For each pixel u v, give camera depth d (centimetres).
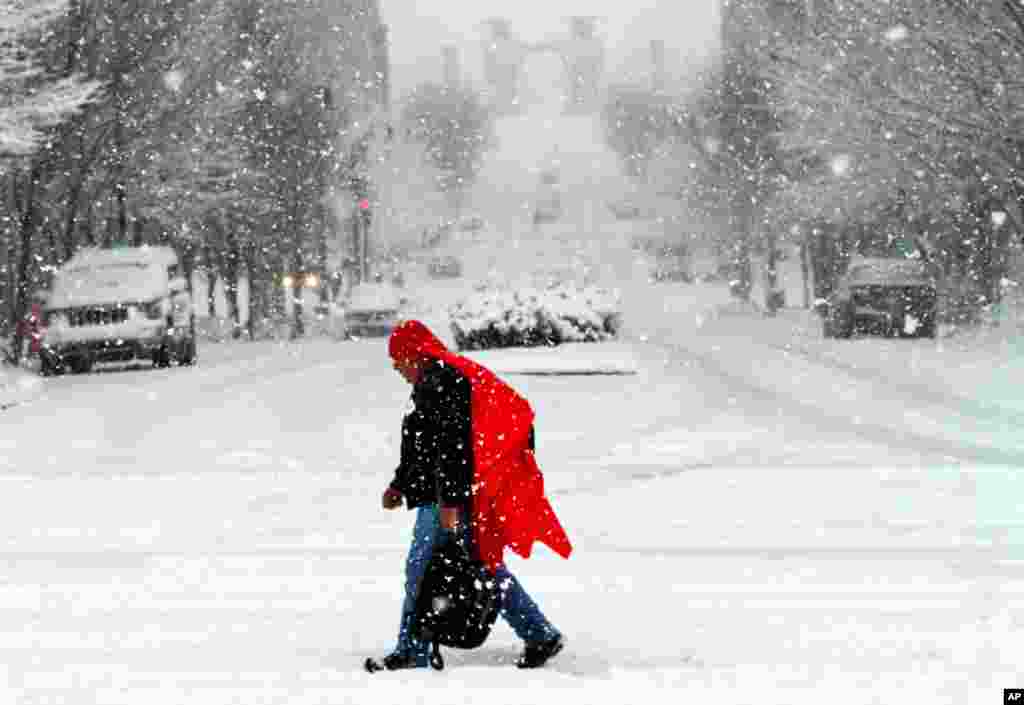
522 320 3766
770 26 4812
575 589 988
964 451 1900
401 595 989
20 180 4278
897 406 2550
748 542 1205
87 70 4275
